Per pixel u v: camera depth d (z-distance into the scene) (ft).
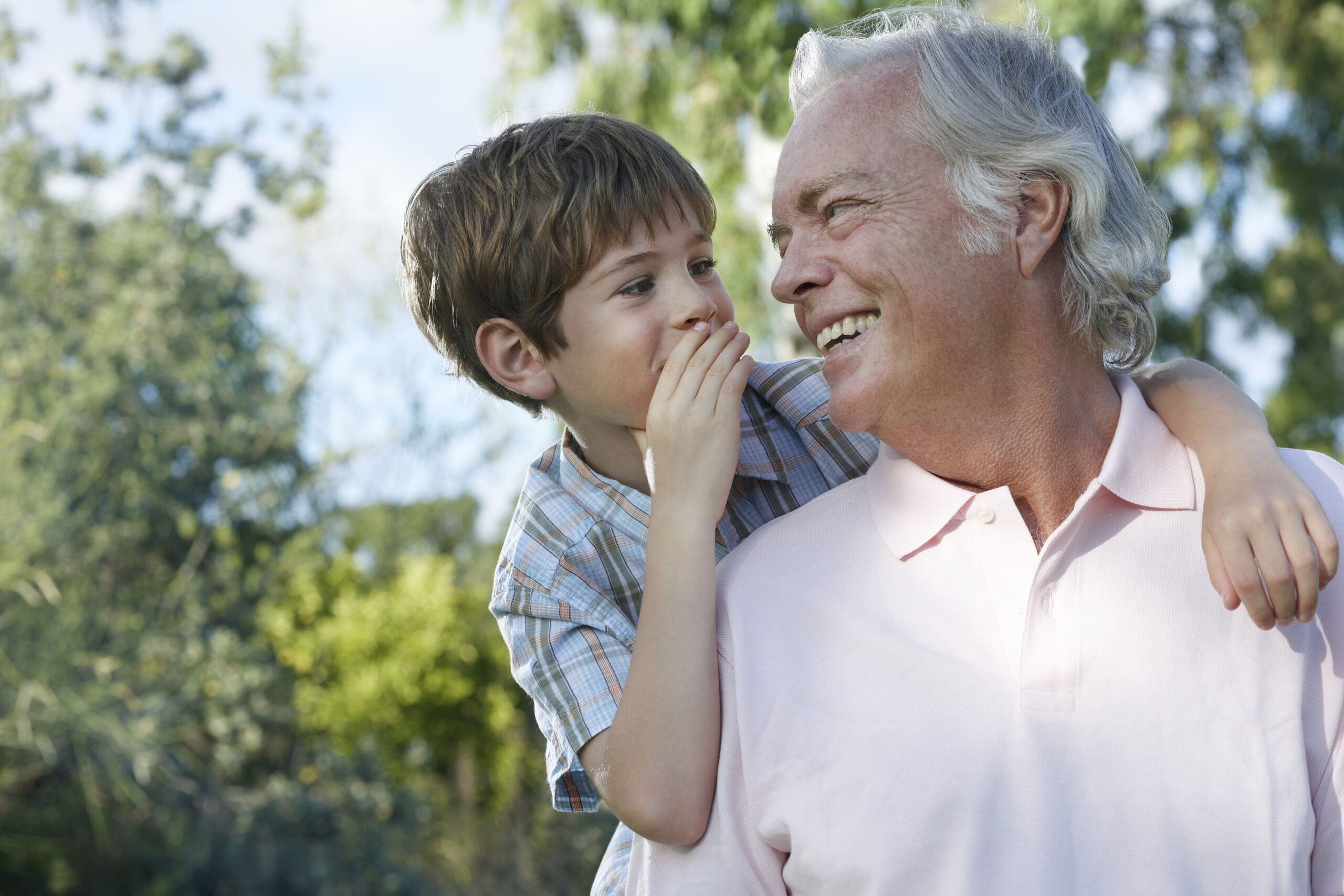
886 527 4.00
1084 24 18.03
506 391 5.70
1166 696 3.57
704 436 4.27
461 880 23.16
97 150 28.50
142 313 26.53
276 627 28.19
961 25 4.09
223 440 27.73
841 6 16.90
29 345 24.04
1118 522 3.82
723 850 3.86
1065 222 3.90
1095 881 3.46
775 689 3.91
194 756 23.04
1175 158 21.36
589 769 4.47
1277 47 21.30
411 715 28.30
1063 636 3.67
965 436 3.94
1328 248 22.85
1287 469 3.61
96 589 22.20
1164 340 22.52
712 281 5.10
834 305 3.92
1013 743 3.59
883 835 3.60
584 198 4.82
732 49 17.72
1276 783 3.47
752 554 4.26
